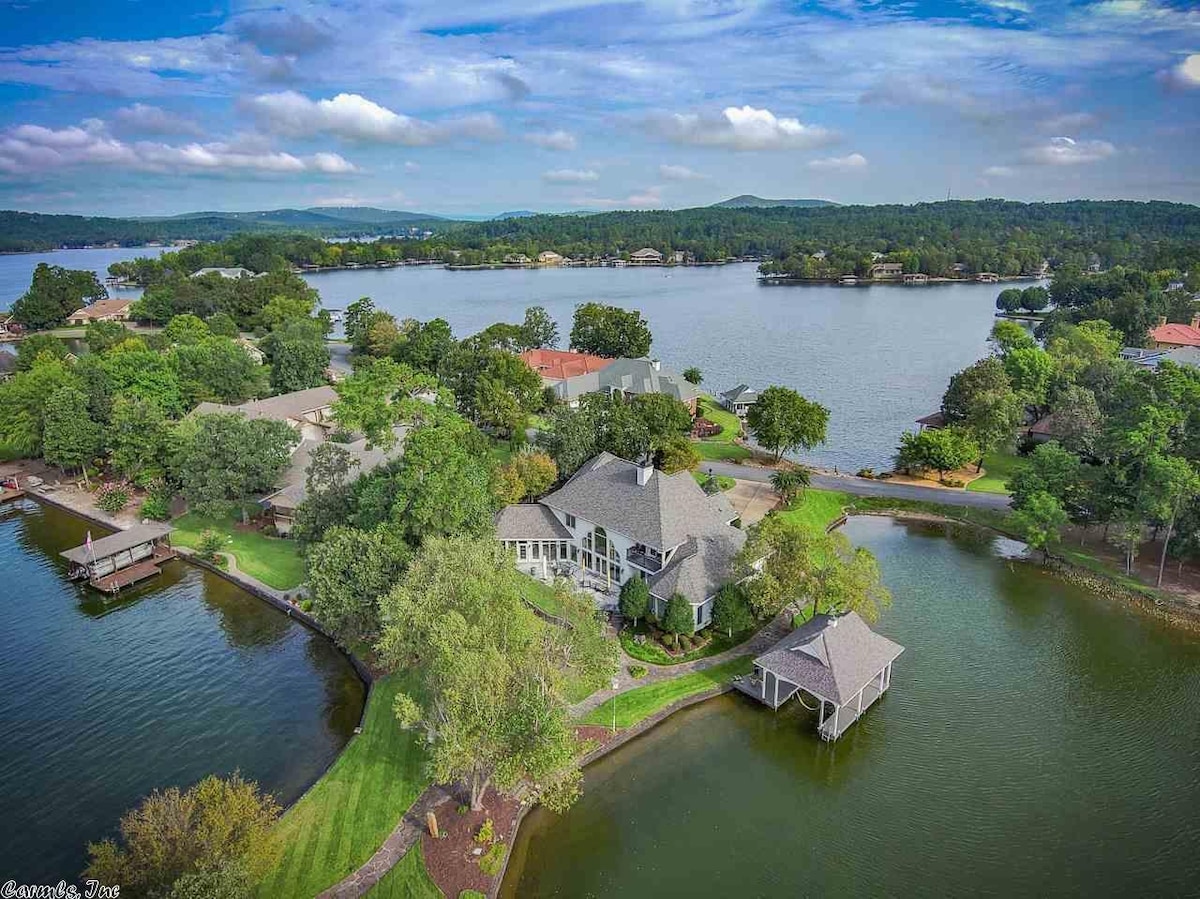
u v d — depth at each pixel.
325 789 40.25
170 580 68.25
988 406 92.75
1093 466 73.38
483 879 34.56
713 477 86.88
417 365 139.25
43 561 72.69
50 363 104.75
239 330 196.50
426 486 55.69
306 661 55.16
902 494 85.12
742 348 182.38
